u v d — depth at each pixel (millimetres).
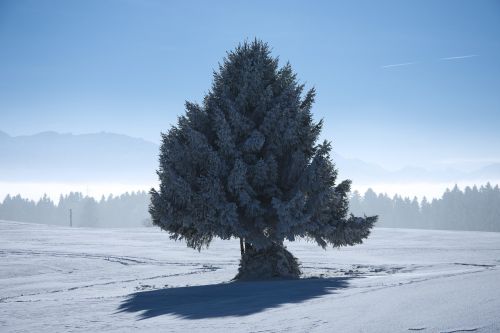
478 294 7629
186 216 18344
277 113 19219
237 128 19188
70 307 12273
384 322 6293
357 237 19484
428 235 69312
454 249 41719
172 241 59344
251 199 18359
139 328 8133
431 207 167000
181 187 17969
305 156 20359
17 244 51938
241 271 19547
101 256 38250
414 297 8000
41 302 14117
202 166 19125
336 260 32219
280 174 19812
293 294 11203
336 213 19906
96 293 17109
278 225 18219
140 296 13797
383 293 9031
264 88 20312
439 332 5512
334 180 20078
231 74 20641
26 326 9445
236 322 7754
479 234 72250
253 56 20609
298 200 17750
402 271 22203
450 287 8797
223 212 17781
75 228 97625
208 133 20016
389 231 81938
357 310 7445
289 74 20938
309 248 45844
